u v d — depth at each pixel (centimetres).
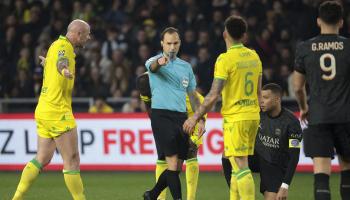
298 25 5372
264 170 2681
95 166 4512
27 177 2716
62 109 2648
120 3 5834
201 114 2464
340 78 2245
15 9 5878
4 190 3631
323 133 2264
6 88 5475
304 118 2402
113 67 5188
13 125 4578
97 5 5881
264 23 5244
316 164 2264
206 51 5050
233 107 2494
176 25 5359
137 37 5384
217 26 5234
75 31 2653
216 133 4341
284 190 2525
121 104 5022
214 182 3928
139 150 4444
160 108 2631
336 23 2272
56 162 4538
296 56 2309
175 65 2644
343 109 2242
